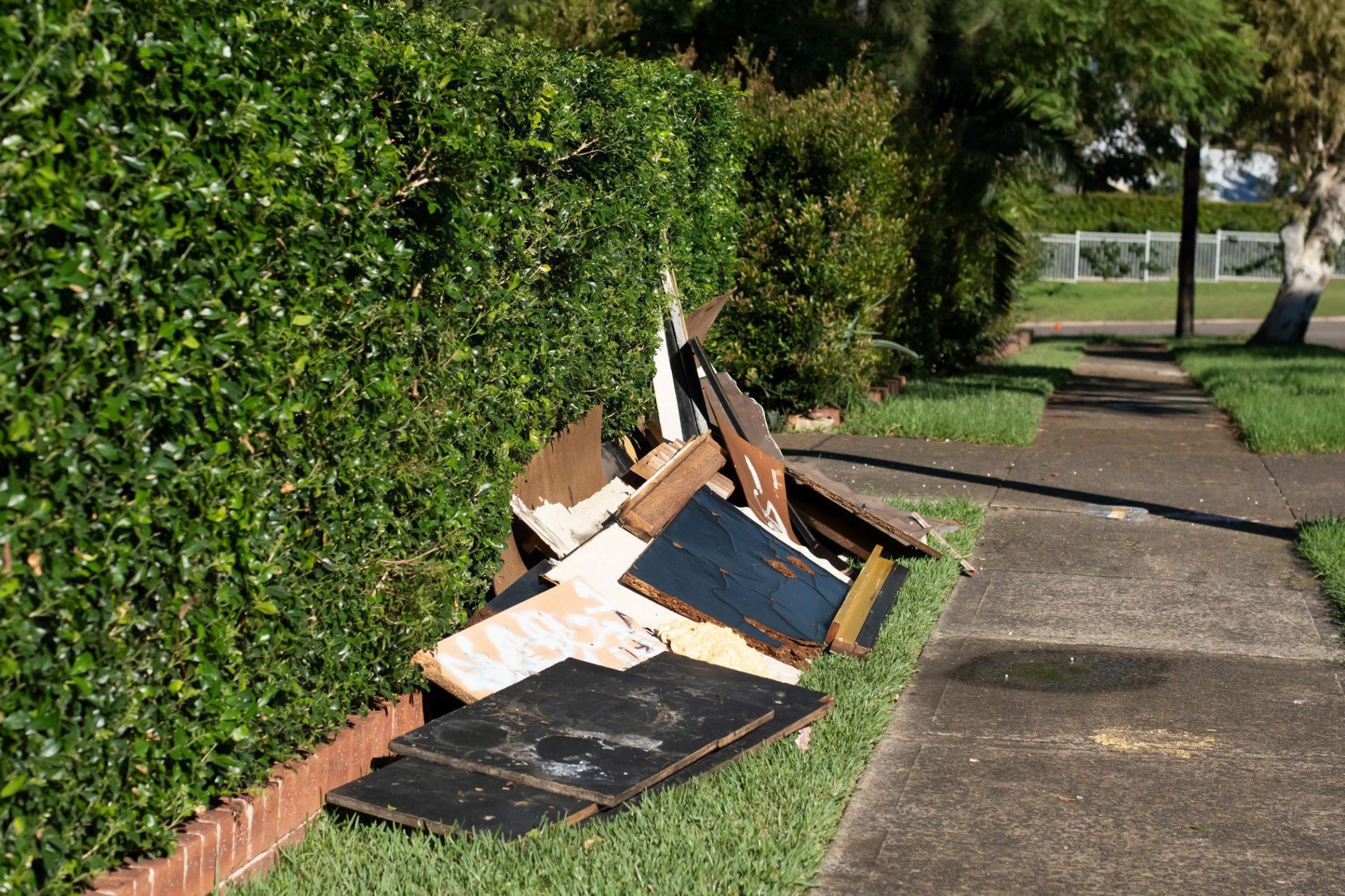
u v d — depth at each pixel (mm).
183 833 3482
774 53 17234
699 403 8367
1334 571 7445
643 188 7410
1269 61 25812
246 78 3307
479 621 5480
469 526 4828
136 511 2975
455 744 4305
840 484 8484
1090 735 5137
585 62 6602
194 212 3090
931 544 8000
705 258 9648
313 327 3736
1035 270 29844
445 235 4641
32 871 2908
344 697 4227
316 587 3918
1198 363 22922
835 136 13086
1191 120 27312
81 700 2941
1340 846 4141
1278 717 5324
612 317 7117
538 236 5793
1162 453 12234
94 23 2758
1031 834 4223
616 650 5457
